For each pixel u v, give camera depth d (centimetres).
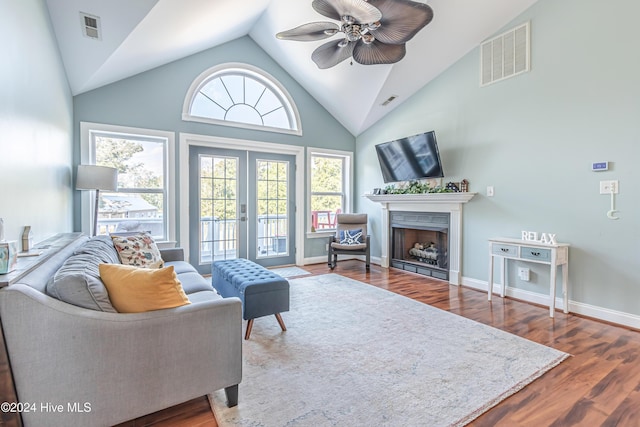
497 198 377
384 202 529
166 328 148
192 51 430
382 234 538
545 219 333
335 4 213
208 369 159
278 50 490
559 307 324
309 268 521
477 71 396
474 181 402
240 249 496
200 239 462
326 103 558
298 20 414
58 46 288
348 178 609
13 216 179
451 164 431
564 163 317
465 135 412
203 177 463
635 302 274
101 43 295
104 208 396
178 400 152
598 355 224
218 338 161
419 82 461
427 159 441
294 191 547
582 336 256
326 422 155
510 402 172
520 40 351
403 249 518
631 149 274
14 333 120
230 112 487
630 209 276
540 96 335
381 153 514
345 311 314
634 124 272
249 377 195
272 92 529
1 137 163
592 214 298
